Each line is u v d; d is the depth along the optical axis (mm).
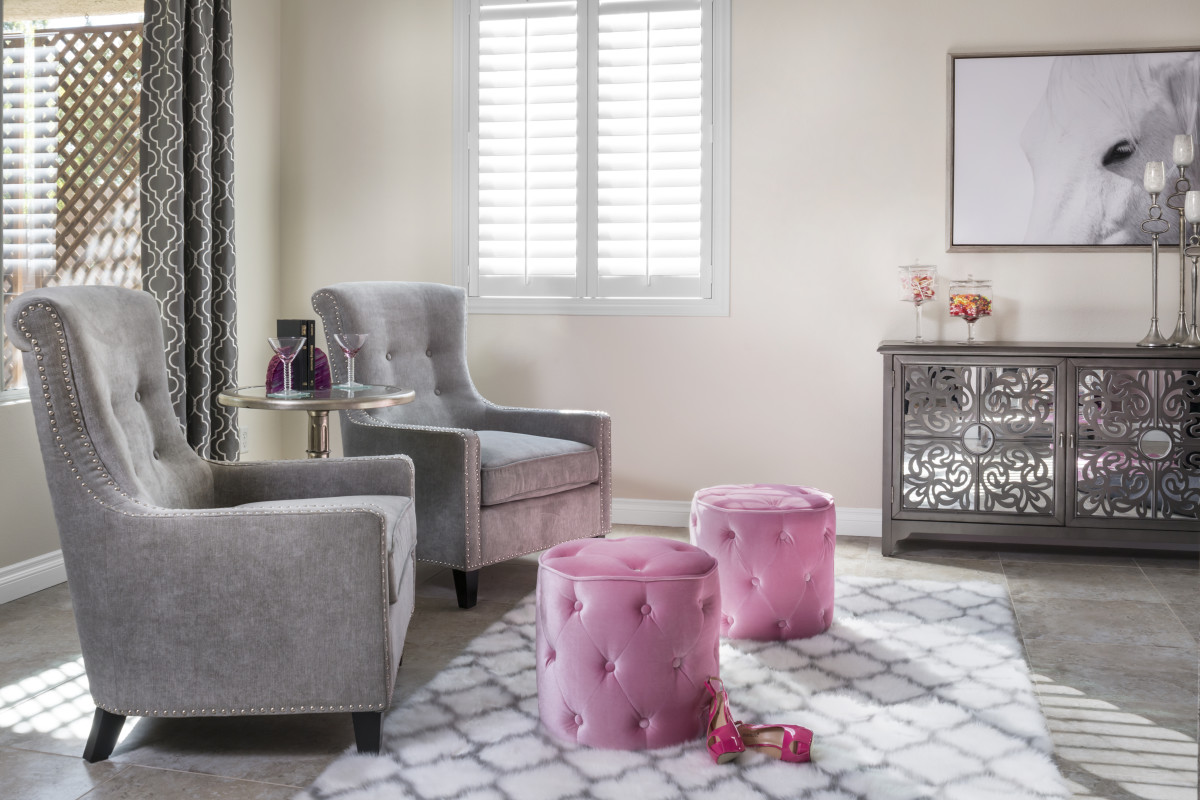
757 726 2152
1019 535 3627
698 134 4156
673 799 1900
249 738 2189
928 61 3963
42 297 1979
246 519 2010
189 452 2520
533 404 4367
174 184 3568
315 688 2039
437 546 3150
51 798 1919
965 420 3650
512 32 4281
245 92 4230
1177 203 3785
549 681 2201
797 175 4086
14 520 3221
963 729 2211
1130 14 3811
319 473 2588
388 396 3088
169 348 3586
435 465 3137
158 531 2000
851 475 4125
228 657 2025
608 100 4215
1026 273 3939
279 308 4559
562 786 1958
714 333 4195
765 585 2770
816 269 4094
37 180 3619
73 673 2586
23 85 3557
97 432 2008
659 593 2111
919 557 3758
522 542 3293
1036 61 3869
